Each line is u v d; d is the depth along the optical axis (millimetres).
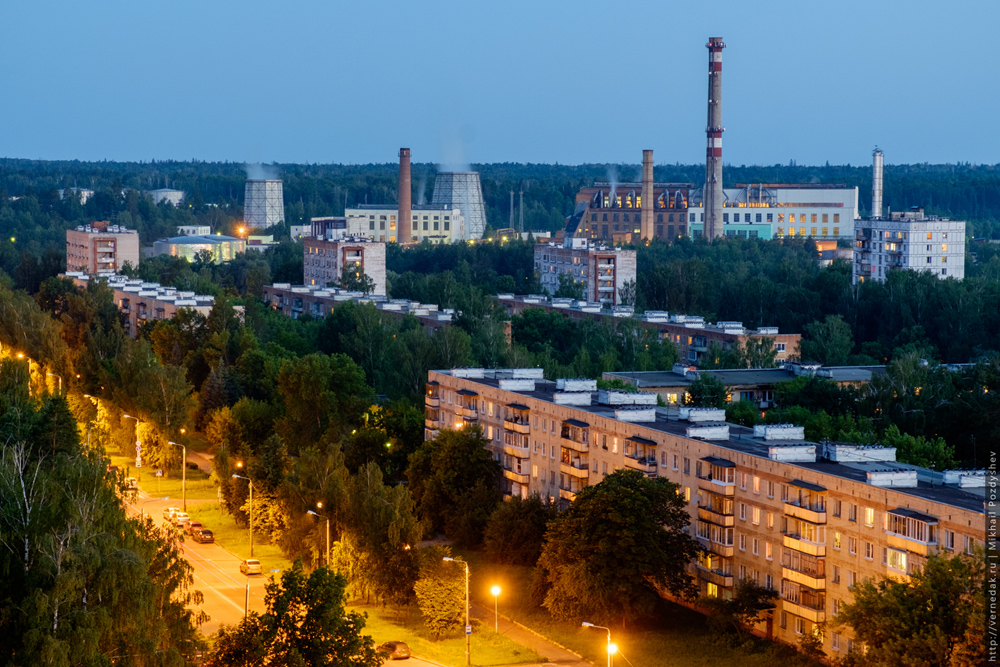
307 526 178250
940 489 137250
